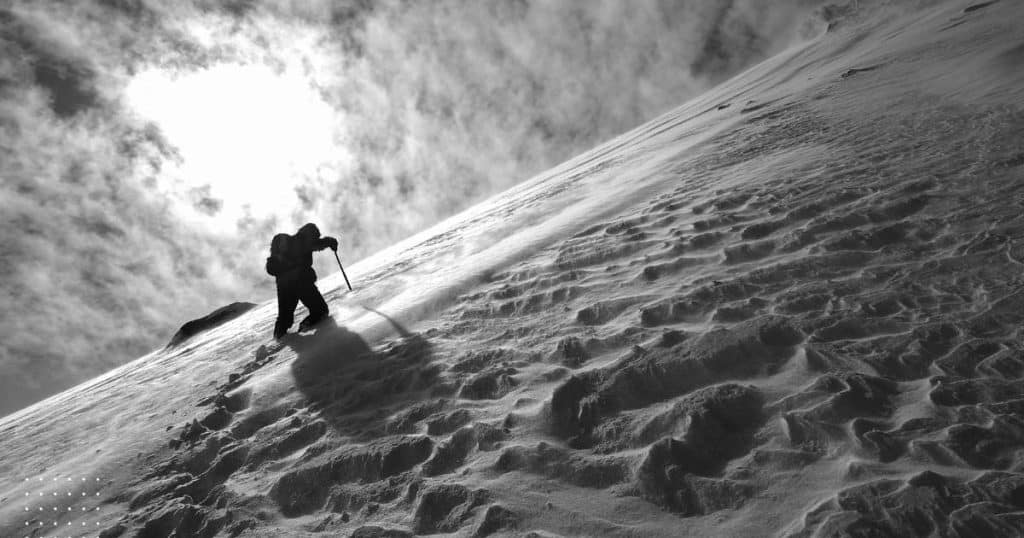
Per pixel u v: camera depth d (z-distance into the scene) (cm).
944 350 237
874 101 929
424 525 203
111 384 726
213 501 255
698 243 466
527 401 278
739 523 171
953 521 152
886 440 190
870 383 224
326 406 338
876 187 474
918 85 927
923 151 541
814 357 252
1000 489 159
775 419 218
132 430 384
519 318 412
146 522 246
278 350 513
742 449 206
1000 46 917
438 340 405
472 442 252
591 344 327
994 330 243
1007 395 202
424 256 964
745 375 255
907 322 266
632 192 782
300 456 280
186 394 454
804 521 164
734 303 331
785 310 305
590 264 503
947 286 292
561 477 213
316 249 617
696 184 719
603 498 197
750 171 691
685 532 173
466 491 214
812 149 701
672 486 194
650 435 226
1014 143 475
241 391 402
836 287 320
